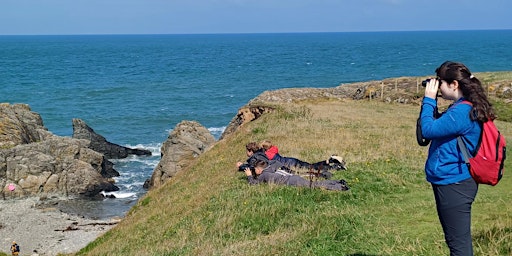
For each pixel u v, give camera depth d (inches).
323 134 912.3
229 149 1000.2
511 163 579.5
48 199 1610.5
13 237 1262.3
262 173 555.8
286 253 340.2
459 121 196.9
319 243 349.7
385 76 5113.2
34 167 1653.5
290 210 454.0
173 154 1697.8
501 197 430.6
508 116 1291.8
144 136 2691.9
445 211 207.5
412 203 435.5
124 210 1531.7
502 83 1583.4
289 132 966.4
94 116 3233.3
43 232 1301.7
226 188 581.3
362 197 474.9
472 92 199.6
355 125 1048.2
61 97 4025.6
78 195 1659.7
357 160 636.7
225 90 4392.2
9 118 1893.5
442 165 205.0
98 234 1282.0
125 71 6279.5
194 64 7332.7
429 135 202.8
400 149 710.5
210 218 490.6
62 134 2800.2
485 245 304.8
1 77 5467.5
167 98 3973.9
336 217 403.9
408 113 1365.7
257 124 1152.2
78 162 1715.1
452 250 210.1
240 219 457.1
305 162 603.2
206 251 385.1
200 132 1844.2
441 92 210.5
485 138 196.7
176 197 750.5
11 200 1588.3
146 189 1766.7
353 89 1935.3
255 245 372.8
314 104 1578.5
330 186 498.9
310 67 6392.7
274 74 5580.7
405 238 342.0
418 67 6092.5
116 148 2226.9
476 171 199.2
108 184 1736.0
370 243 339.3
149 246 497.0
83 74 5876.0
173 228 522.0
